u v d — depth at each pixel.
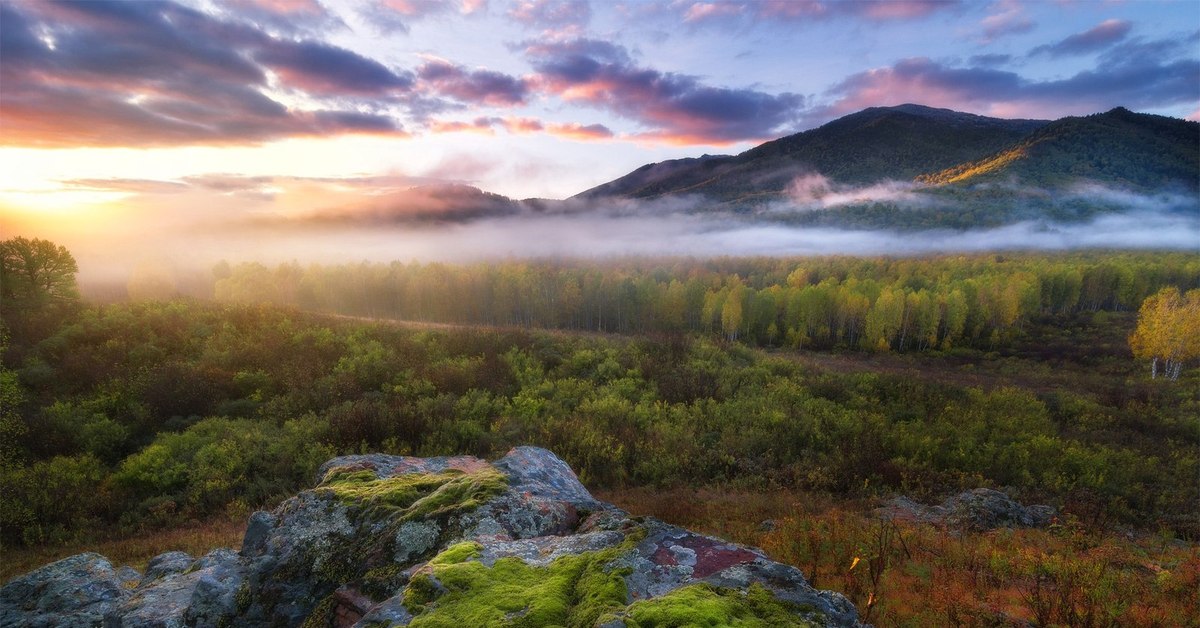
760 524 14.84
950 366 74.00
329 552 5.71
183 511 22.77
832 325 102.12
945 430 33.41
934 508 18.27
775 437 30.83
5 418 31.75
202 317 56.03
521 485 7.01
